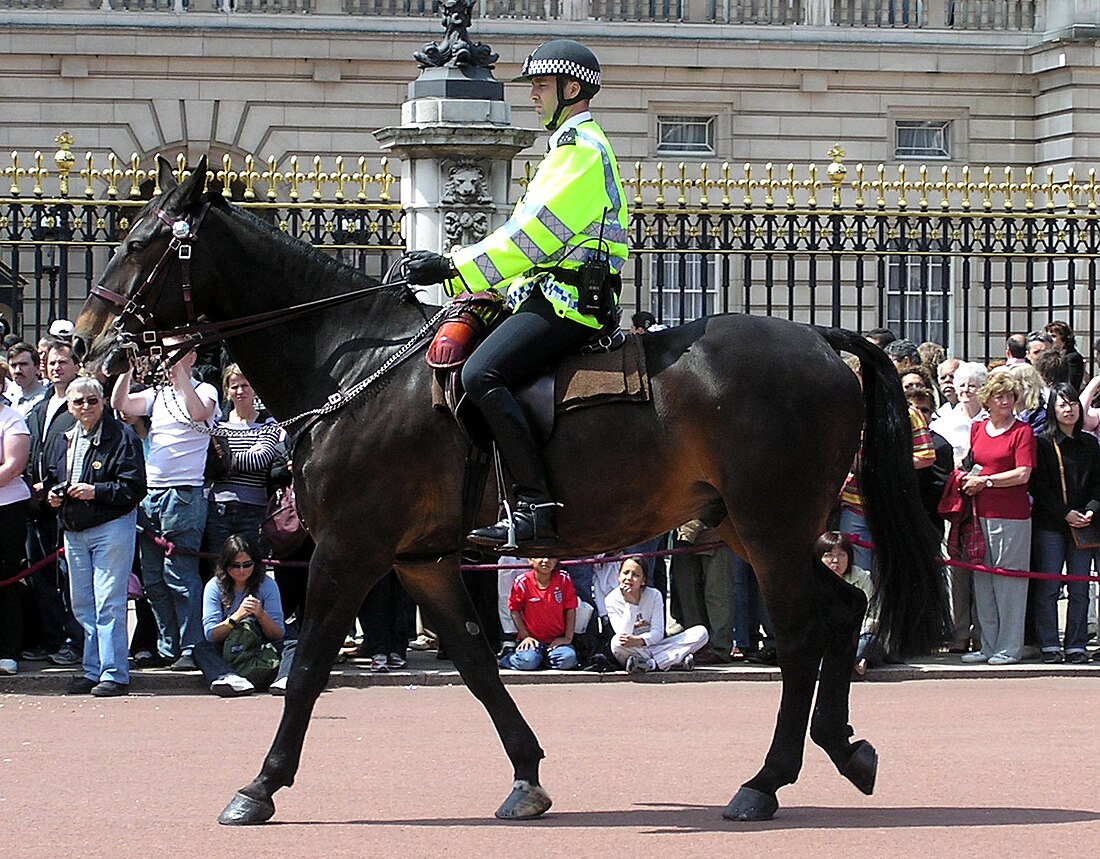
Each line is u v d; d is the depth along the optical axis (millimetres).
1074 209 16406
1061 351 15367
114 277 8367
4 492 12234
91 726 10586
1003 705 11523
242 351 8469
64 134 14375
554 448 7801
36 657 12953
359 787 8672
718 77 30156
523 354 7754
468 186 13711
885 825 7691
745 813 7789
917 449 12914
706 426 7742
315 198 14391
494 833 7520
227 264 8359
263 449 12414
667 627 14133
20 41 27984
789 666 7820
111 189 14680
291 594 12844
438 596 8258
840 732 7973
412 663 12938
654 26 29969
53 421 12703
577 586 13109
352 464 7988
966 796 8477
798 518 7773
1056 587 13391
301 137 28656
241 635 12000
